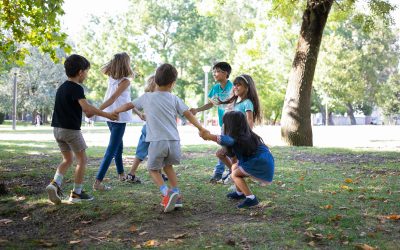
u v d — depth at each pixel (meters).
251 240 3.86
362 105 64.94
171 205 4.63
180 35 45.56
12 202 5.33
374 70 54.69
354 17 15.52
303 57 13.62
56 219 4.68
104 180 6.64
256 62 36.78
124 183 6.41
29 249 3.77
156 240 3.94
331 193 5.70
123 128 5.93
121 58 5.99
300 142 13.61
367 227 4.18
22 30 8.51
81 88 5.11
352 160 9.44
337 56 47.06
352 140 17.72
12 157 9.71
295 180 6.70
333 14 16.12
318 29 13.52
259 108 5.82
